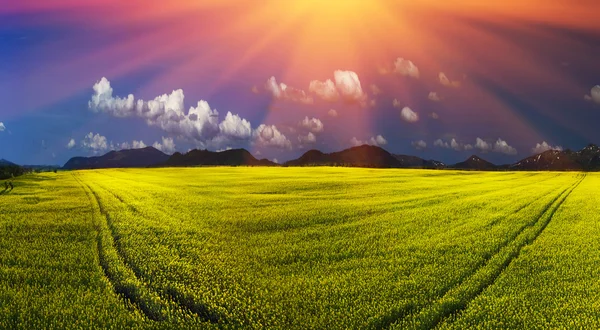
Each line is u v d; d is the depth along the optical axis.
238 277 16.81
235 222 27.52
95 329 12.58
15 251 20.56
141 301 14.77
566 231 25.30
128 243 21.84
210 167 118.44
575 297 14.53
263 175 76.62
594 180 68.94
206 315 13.69
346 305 13.93
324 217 29.22
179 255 19.94
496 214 30.44
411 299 14.48
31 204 35.62
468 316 13.27
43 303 14.33
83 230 25.39
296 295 14.90
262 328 12.57
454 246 21.53
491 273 17.27
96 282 16.45
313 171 91.25
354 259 19.44
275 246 21.48
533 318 12.94
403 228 25.81
